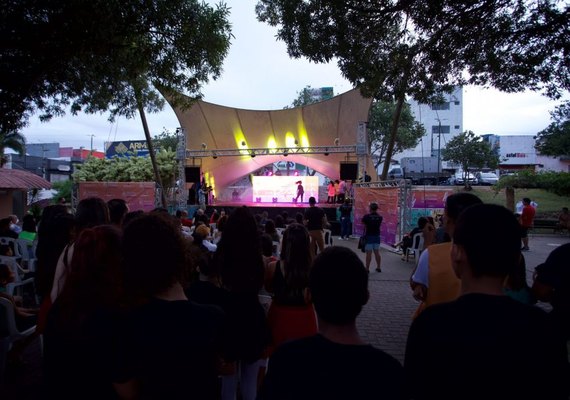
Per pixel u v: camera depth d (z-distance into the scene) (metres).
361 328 5.53
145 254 1.63
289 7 8.45
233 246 2.80
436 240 6.65
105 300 1.84
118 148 44.72
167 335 1.56
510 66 8.40
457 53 8.41
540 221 20.44
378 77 9.17
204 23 7.84
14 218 9.38
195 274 3.17
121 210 4.06
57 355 1.86
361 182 17.75
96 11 6.30
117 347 1.60
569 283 2.49
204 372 1.61
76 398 1.80
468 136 41.19
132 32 7.41
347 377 1.26
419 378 1.39
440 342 1.34
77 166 27.81
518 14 7.50
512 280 2.66
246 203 22.33
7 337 3.65
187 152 20.98
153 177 26.02
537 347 1.29
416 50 8.58
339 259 1.40
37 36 6.39
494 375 1.26
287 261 3.03
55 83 8.90
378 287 8.02
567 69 8.03
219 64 8.73
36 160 40.84
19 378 3.95
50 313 1.94
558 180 27.14
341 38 8.30
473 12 7.28
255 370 2.95
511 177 29.27
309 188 22.12
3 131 7.63
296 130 21.03
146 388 1.53
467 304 1.39
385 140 36.28
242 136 21.55
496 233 1.40
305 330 2.97
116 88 11.99
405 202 12.59
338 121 20.06
